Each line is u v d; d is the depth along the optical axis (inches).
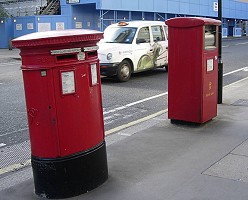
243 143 210.1
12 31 1310.3
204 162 183.5
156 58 530.6
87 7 1273.4
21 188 165.2
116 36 507.5
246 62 706.2
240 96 347.3
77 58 146.3
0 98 385.4
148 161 188.2
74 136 149.9
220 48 304.8
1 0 1488.7
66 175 150.0
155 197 149.6
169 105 255.4
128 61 488.7
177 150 202.5
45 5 1378.0
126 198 149.6
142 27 513.0
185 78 244.7
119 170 177.5
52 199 152.2
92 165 156.4
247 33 2123.5
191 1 1595.7
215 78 254.4
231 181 160.6
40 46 139.2
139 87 442.6
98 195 152.8
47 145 148.2
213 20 242.5
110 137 237.9
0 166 201.6
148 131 241.6
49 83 142.8
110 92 410.3
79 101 149.3
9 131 267.4
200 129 240.1
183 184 159.8
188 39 237.8
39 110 146.4
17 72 618.8
